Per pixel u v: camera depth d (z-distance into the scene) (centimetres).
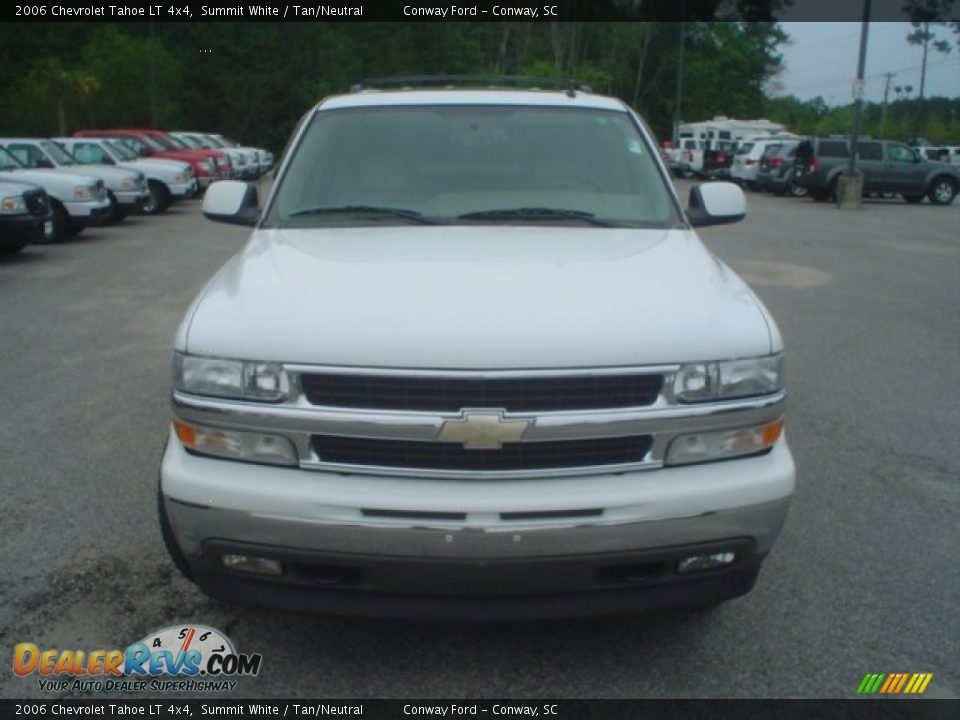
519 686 309
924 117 8750
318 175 421
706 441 284
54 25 5453
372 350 273
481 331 275
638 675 315
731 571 293
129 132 2739
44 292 1029
